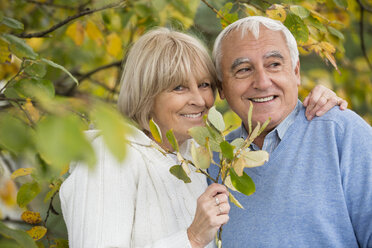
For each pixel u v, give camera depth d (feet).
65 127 1.94
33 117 4.75
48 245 6.81
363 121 5.52
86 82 10.66
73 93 9.07
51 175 5.72
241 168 4.14
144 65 5.55
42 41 9.62
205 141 4.39
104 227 4.80
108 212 4.87
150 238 5.04
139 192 5.14
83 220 4.86
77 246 4.82
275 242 5.35
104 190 4.96
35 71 5.50
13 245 3.32
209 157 4.39
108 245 4.73
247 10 7.93
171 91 5.53
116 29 9.55
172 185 5.32
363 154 5.22
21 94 5.03
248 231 5.53
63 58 10.11
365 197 5.13
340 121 5.46
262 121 5.75
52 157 1.88
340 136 5.40
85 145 1.95
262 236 5.43
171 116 5.57
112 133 1.93
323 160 5.37
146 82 5.49
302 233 5.28
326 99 5.71
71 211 5.02
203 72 5.60
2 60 5.72
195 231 4.61
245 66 5.74
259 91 5.68
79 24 8.75
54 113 1.99
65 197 5.16
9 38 5.50
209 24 10.14
